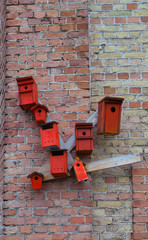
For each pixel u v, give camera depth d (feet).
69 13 10.14
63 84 9.82
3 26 10.34
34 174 8.86
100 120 9.02
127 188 9.73
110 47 10.46
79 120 9.64
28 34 10.08
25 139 9.61
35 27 10.10
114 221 9.53
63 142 9.25
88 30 10.34
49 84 9.83
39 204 9.23
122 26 10.55
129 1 10.60
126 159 9.29
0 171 9.50
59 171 8.64
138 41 10.47
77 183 9.30
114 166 9.26
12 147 9.57
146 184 9.65
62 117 9.67
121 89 10.23
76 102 9.74
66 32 10.05
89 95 9.76
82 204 9.20
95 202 9.65
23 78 8.93
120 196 9.68
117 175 9.80
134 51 10.43
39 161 9.47
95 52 10.44
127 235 9.45
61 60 9.93
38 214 9.18
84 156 9.41
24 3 10.21
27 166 9.46
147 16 10.57
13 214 9.19
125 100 10.18
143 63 10.36
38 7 10.19
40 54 9.97
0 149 9.64
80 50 9.96
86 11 10.16
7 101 9.81
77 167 8.59
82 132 8.77
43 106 9.00
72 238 9.01
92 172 9.82
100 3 10.61
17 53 10.00
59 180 9.34
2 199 9.30
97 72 10.33
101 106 9.05
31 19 10.14
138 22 10.56
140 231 9.37
